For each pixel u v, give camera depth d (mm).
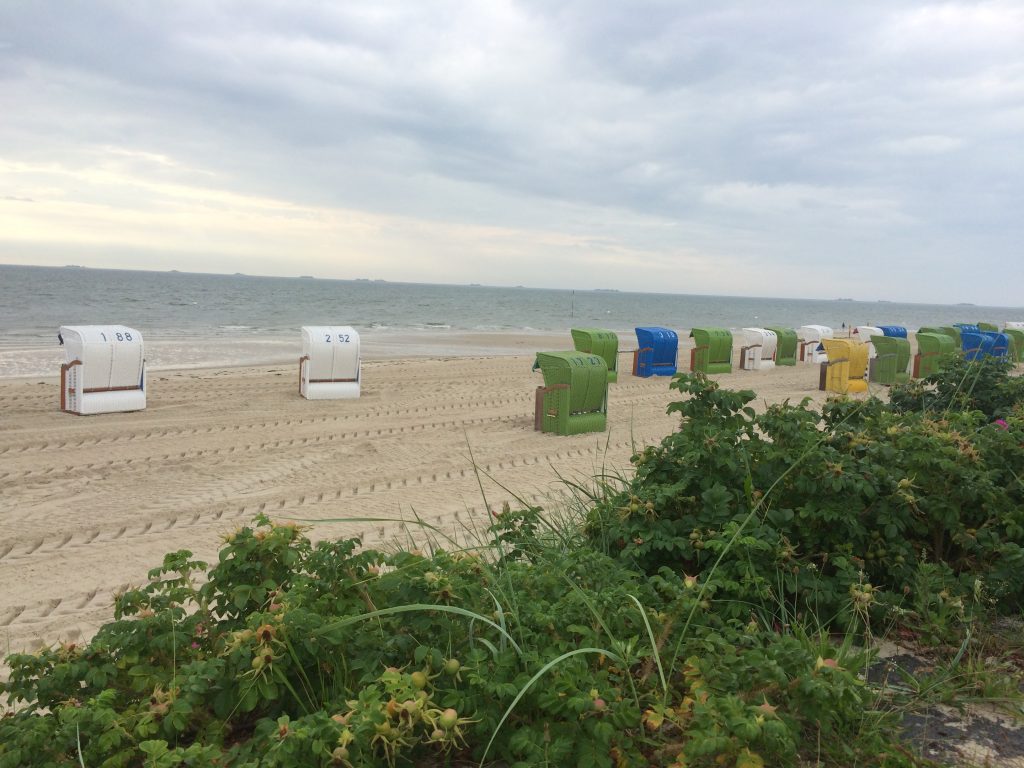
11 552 6312
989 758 2449
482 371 18703
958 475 3705
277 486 8406
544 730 2299
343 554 2885
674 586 2859
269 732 2203
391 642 2494
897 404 7266
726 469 3730
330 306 68625
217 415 12312
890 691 2848
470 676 2273
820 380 16734
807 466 3646
